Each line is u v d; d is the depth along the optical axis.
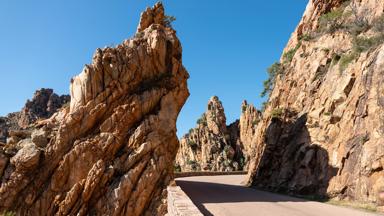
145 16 40.12
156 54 35.47
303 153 29.14
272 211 16.83
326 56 35.16
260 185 36.03
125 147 31.73
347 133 23.98
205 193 27.12
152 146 31.25
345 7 40.19
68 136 32.09
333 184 22.91
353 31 31.72
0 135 79.38
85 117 32.31
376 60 23.42
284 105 40.53
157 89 34.25
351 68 27.20
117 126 32.09
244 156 102.25
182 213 11.80
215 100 117.94
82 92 33.31
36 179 30.98
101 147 31.23
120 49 35.25
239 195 25.78
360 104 23.56
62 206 29.45
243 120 109.25
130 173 29.78
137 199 29.06
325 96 29.91
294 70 41.94
